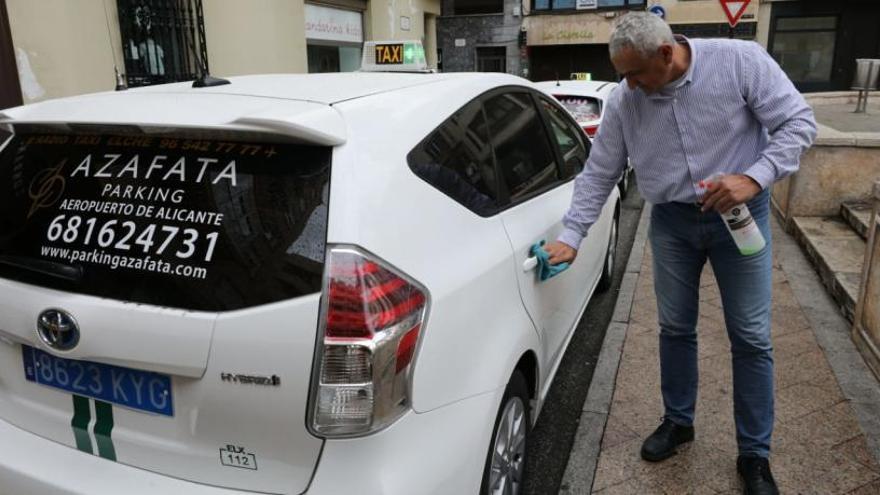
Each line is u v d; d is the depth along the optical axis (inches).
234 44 321.1
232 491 67.1
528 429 100.8
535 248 99.2
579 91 340.2
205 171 70.1
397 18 499.8
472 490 76.6
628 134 99.3
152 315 65.6
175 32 294.0
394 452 65.8
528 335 94.4
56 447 75.3
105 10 261.3
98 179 74.4
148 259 68.2
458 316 74.5
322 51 426.9
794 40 883.4
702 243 98.1
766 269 95.7
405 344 66.2
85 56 252.4
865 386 130.8
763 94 87.7
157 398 68.5
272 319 63.0
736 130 90.5
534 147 119.9
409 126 79.4
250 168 68.9
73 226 73.0
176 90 86.7
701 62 89.7
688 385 110.5
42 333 70.2
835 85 877.8
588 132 315.0
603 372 141.1
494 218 91.1
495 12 1018.7
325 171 67.1
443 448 71.2
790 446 112.7
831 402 125.6
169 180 71.1
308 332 62.6
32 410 77.0
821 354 144.8
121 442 71.2
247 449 66.1
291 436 64.3
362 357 63.1
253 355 63.3
